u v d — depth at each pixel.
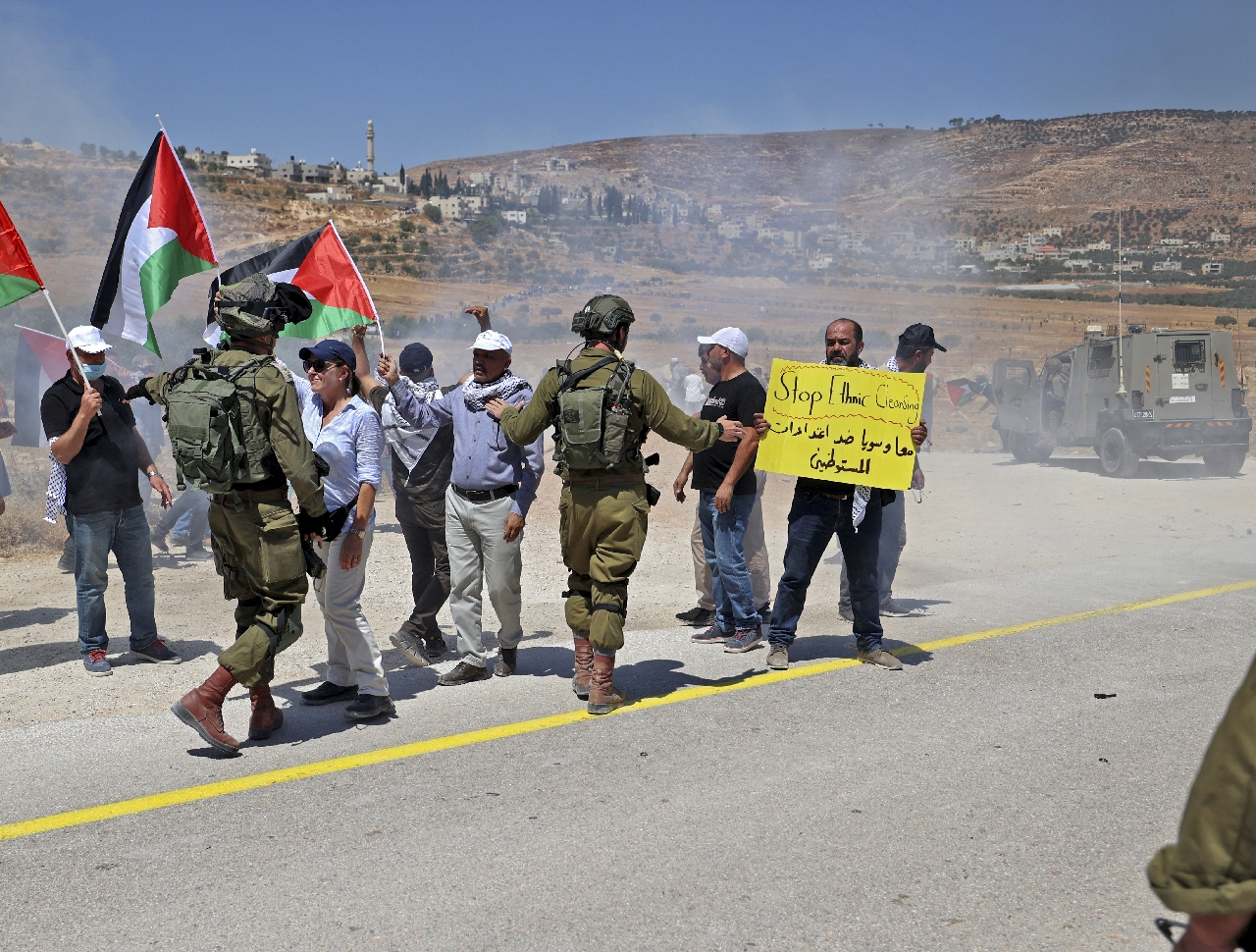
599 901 3.20
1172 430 17.06
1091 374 18.47
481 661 5.76
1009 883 3.33
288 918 3.10
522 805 3.94
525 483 5.58
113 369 12.30
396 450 6.22
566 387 4.94
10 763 4.45
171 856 3.52
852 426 5.71
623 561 5.04
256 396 4.30
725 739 4.68
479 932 3.01
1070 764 4.38
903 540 7.33
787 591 5.88
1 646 6.80
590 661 5.34
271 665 4.54
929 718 4.98
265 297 4.49
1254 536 11.38
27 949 2.94
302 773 4.28
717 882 3.32
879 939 2.99
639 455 5.09
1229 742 1.65
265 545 4.45
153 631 6.39
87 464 6.00
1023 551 10.92
